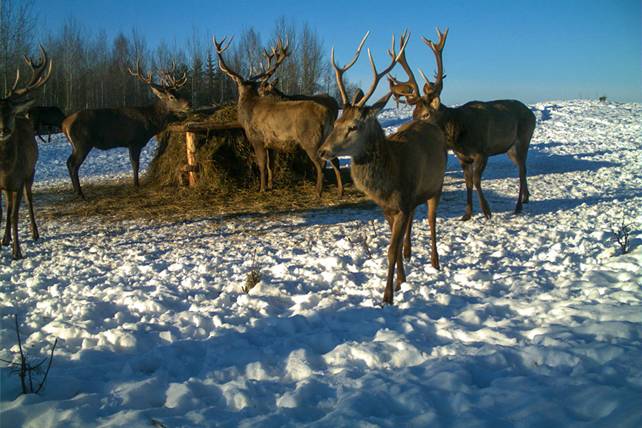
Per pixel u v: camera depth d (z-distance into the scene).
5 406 2.98
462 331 3.78
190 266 6.15
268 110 10.35
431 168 5.36
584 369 3.00
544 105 36.66
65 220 9.16
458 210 9.18
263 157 10.73
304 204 9.80
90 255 6.84
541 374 3.03
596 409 2.53
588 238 6.71
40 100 36.44
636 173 12.84
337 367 3.39
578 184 11.52
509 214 8.72
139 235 7.95
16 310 4.77
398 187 4.88
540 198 10.09
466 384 2.97
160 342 3.98
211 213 9.31
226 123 10.97
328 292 4.94
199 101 39.81
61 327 4.18
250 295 4.89
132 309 4.72
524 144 9.27
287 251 6.72
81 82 39.94
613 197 9.88
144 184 12.69
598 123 27.09
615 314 3.82
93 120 11.48
